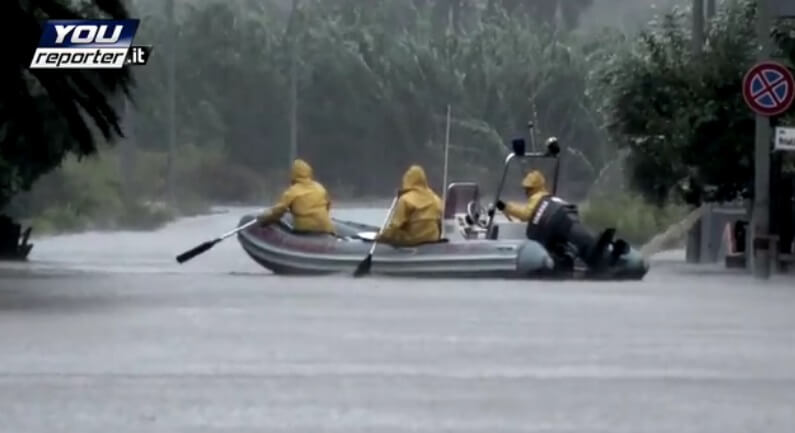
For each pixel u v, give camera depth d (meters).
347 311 54.66
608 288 67.75
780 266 77.81
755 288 68.25
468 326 49.91
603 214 133.00
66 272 77.50
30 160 87.12
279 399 34.25
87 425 30.88
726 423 31.45
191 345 43.81
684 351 43.47
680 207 122.56
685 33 107.19
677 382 37.16
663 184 102.69
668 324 51.12
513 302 59.31
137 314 52.69
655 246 114.19
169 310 54.34
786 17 78.50
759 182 76.94
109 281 69.19
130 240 128.62
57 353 41.88
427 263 74.50
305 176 80.25
